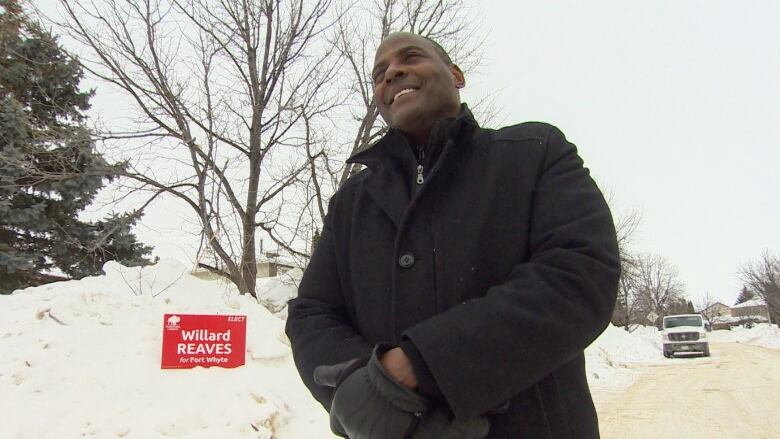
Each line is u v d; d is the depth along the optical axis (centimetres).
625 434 677
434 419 87
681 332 2108
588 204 108
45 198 1338
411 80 138
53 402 462
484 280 111
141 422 450
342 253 142
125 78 1131
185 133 1145
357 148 1354
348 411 88
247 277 1090
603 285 96
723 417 765
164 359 543
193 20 1199
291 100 1261
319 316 135
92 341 552
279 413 519
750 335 4512
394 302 116
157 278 724
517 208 113
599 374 1355
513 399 105
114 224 1283
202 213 1010
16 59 1334
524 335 89
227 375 555
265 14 1252
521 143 121
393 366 89
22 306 623
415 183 127
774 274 5138
